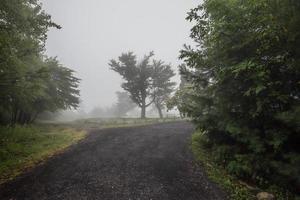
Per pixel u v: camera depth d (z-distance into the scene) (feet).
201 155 34.24
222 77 26.68
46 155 34.58
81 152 36.42
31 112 64.08
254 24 24.11
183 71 35.35
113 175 26.58
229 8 25.43
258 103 23.04
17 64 36.70
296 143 23.21
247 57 25.43
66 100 77.92
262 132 25.39
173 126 65.87
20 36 40.37
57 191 22.33
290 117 20.29
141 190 22.81
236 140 28.68
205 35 29.91
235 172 26.89
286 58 22.13
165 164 30.58
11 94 37.19
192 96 32.65
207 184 24.41
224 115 28.30
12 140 40.11
